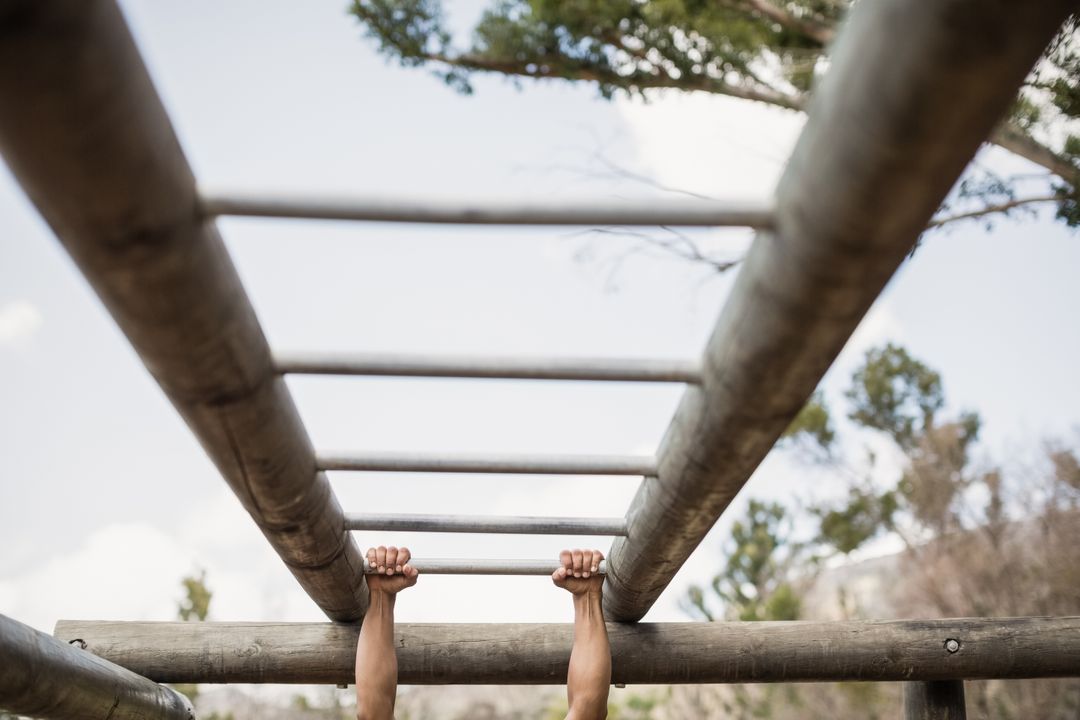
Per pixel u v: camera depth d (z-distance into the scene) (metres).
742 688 16.34
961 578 13.72
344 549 2.76
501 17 5.18
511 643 3.70
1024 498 13.73
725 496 2.21
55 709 2.58
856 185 1.27
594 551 3.12
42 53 1.04
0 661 2.20
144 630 3.71
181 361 1.60
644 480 2.52
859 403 14.95
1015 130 4.75
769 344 1.61
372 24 5.29
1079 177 4.67
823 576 18.45
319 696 18.64
